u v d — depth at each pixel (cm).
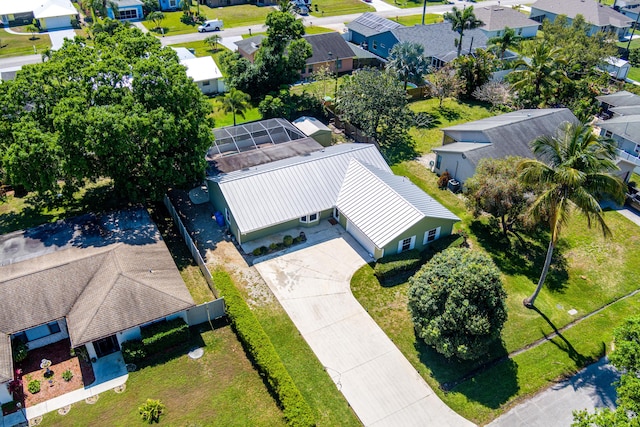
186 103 3719
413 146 5253
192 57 6675
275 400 2644
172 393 2658
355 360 2875
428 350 2953
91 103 3547
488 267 2786
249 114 5812
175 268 3203
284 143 4638
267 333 3008
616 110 5572
